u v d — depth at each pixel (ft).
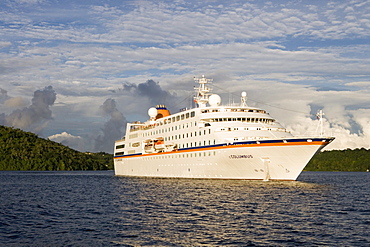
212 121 253.24
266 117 256.52
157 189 224.12
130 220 126.11
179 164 284.82
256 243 96.78
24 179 403.95
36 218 131.54
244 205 153.89
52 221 125.70
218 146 243.40
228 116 251.19
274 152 217.97
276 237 102.27
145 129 339.36
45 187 274.16
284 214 134.21
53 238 103.04
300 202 161.58
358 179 413.80
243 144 227.61
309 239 100.17
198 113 264.11
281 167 220.64
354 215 132.98
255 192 193.98
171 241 99.14
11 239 102.12
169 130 298.76
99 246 95.35
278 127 255.29
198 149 262.67
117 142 402.11
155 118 353.31
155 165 320.29
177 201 168.45
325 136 204.95
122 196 195.83
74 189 250.98
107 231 110.42
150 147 326.03
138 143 351.05
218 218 127.54
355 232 107.34
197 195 186.80
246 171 236.02
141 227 115.03
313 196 181.98
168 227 114.73
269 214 134.21
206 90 304.50
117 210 147.54
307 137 207.62
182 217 130.11
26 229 113.70
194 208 148.46
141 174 346.33
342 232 107.45
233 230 110.32
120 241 99.50
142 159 342.85
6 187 275.80
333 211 140.97
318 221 122.21
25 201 180.55
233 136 238.27
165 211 142.82
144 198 183.01
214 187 219.20
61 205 164.55
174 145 289.74
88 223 121.90
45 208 155.63
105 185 280.72
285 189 206.69
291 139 211.20
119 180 330.13
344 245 94.48
